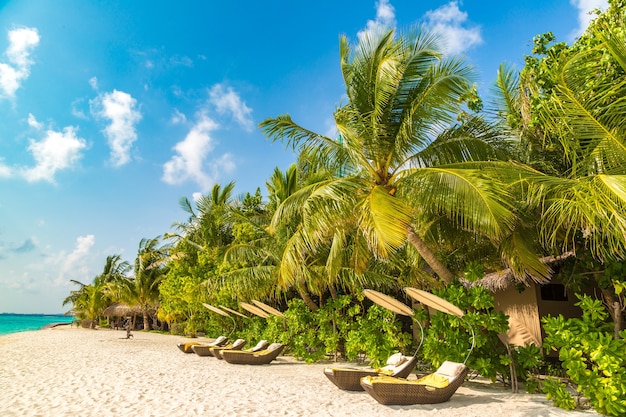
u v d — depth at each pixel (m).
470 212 7.48
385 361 10.54
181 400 7.75
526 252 8.41
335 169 10.27
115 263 45.88
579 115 5.37
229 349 14.56
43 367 12.59
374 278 12.91
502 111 10.79
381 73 8.55
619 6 7.71
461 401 7.30
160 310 32.72
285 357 15.46
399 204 7.86
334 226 9.41
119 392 8.55
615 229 5.50
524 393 7.97
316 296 18.00
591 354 5.98
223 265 17.72
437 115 8.62
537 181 6.96
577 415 6.15
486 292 8.20
